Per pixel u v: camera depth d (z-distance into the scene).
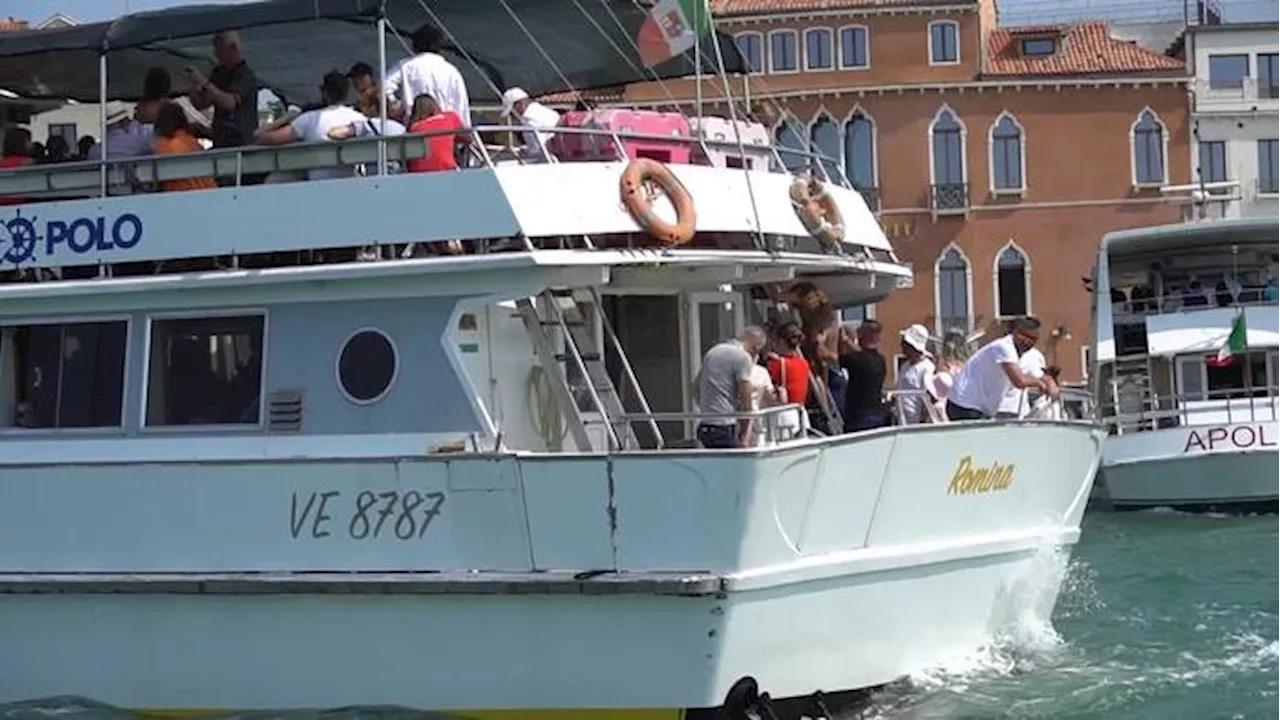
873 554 11.25
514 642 10.59
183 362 11.70
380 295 11.16
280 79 14.96
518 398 11.56
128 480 11.41
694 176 11.59
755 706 10.55
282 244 11.30
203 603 11.13
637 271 11.56
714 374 11.04
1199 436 29.86
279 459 11.06
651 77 15.16
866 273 13.17
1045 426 12.98
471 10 13.15
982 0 58.47
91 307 11.88
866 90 57.31
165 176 11.73
